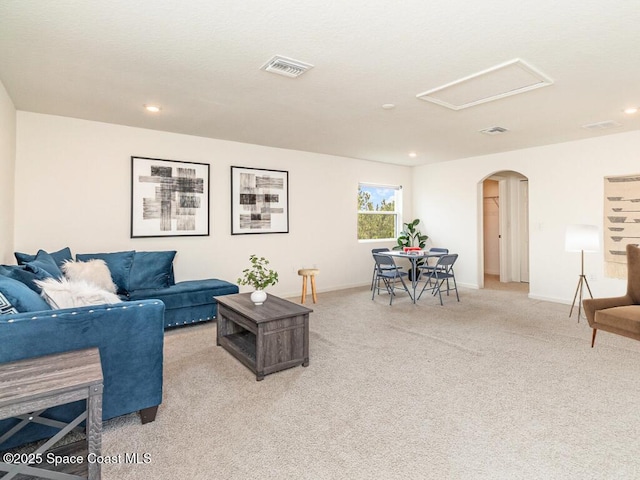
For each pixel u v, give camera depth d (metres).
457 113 3.63
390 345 3.30
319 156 5.83
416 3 1.83
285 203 5.43
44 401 1.27
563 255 5.00
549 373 2.66
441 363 2.87
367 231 6.69
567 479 1.56
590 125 4.07
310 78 2.77
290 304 3.08
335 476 1.59
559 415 2.08
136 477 1.58
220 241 4.81
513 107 3.45
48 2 1.81
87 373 1.43
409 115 3.70
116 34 2.13
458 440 1.85
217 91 3.04
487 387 2.45
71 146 3.80
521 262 6.96
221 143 4.80
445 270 5.45
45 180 3.67
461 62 2.49
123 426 1.99
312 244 5.78
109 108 3.49
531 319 4.18
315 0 1.80
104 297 2.08
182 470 1.63
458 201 6.39
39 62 2.49
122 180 4.09
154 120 3.89
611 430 1.93
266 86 2.93
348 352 3.13
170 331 3.81
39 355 1.67
